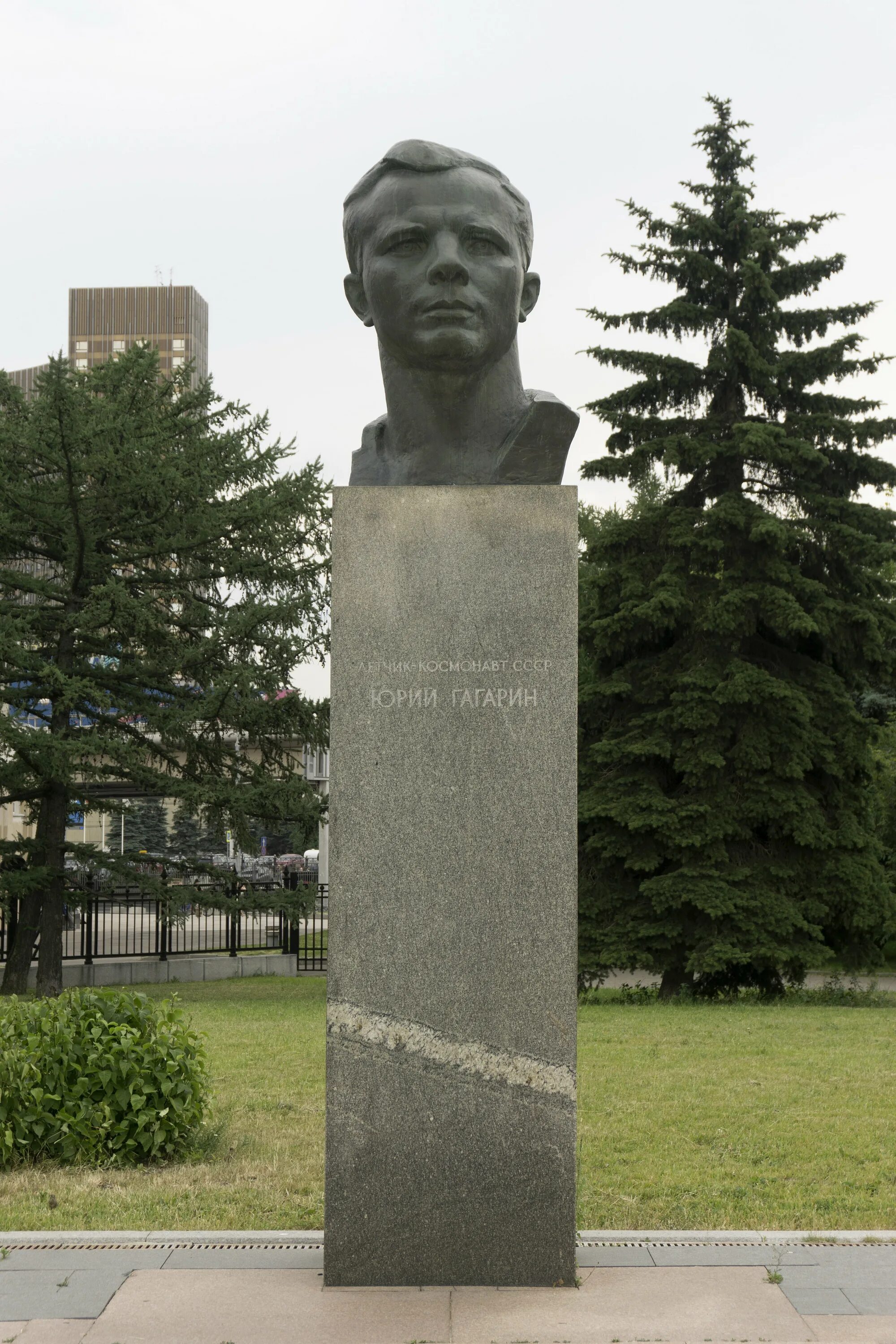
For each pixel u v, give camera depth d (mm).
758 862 18828
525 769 5098
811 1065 10828
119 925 27578
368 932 5066
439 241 5441
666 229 20703
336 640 5180
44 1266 5242
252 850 19547
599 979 19219
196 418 20516
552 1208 4984
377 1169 5016
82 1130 7340
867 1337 4410
